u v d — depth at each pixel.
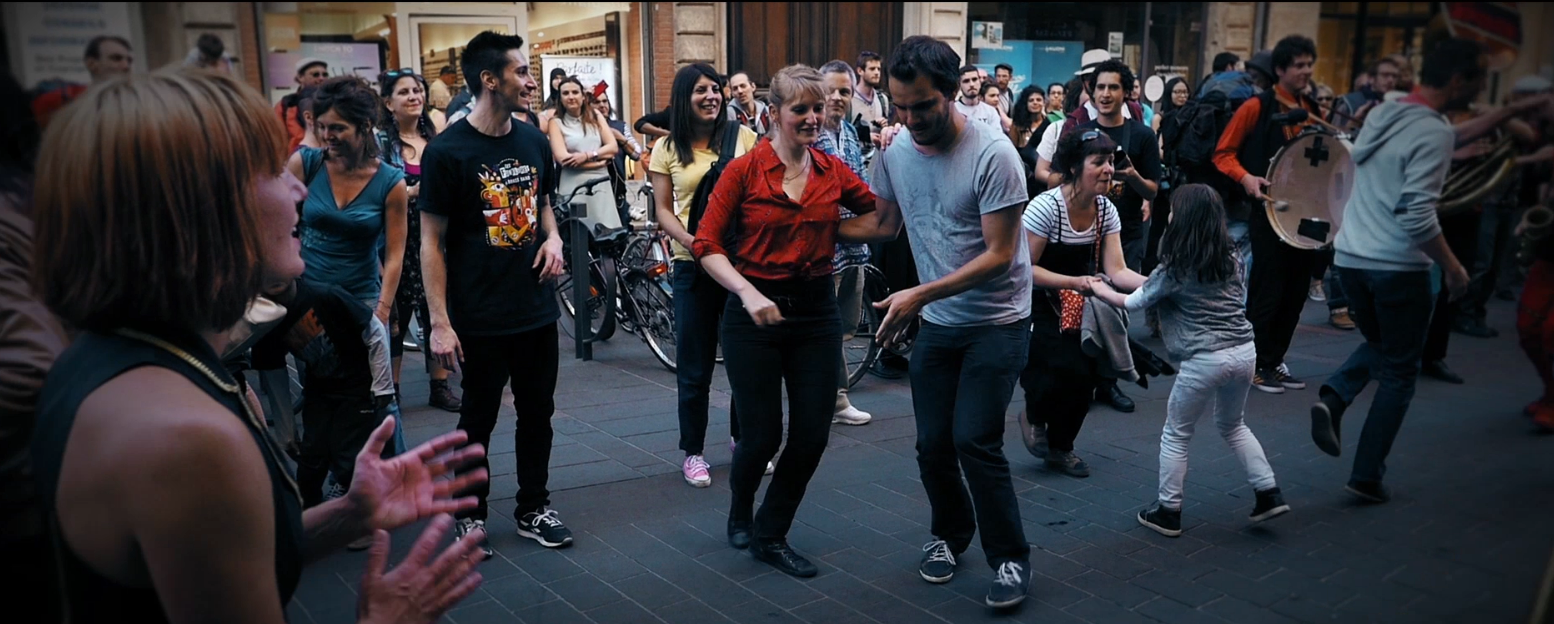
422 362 5.36
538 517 3.01
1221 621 2.50
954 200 2.47
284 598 1.11
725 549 2.98
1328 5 3.19
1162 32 3.56
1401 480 3.16
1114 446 3.96
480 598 2.62
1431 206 2.91
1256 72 3.51
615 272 5.47
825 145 4.00
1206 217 2.89
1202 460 3.73
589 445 3.98
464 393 2.88
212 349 1.07
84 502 0.93
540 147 2.87
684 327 3.50
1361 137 3.08
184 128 0.94
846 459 3.83
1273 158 3.43
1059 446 3.65
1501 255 3.78
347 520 1.30
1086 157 3.23
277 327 2.31
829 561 2.92
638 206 5.80
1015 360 2.58
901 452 3.91
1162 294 2.98
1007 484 2.60
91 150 0.92
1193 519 3.17
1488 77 2.90
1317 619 2.46
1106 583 2.75
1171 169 4.18
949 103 2.41
